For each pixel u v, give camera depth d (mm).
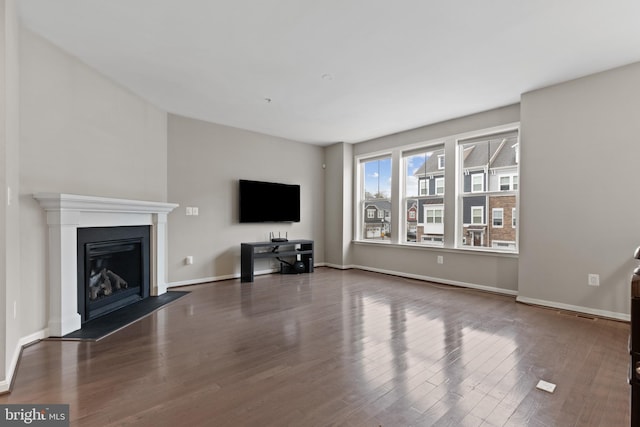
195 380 2029
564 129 3535
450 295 4234
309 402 1801
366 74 3359
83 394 1860
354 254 6426
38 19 2443
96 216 3211
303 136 5891
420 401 1816
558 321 3178
